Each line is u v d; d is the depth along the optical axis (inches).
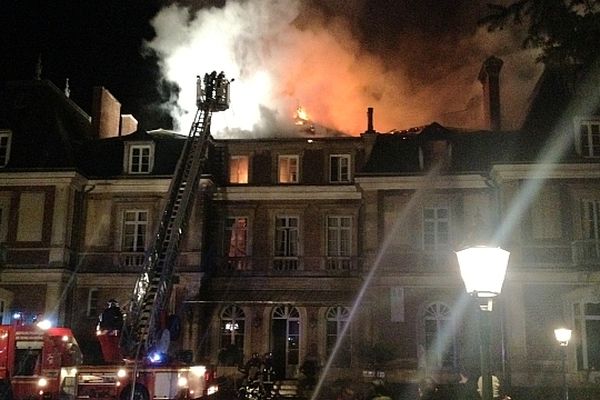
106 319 848.9
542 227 1146.7
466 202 1226.0
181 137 1397.6
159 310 923.4
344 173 1348.4
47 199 1259.8
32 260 1237.7
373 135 1318.9
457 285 1190.3
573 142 1176.2
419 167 1243.8
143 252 1283.2
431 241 1218.6
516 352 1104.2
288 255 1317.7
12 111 1364.4
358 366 1194.0
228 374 1226.0
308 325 1263.5
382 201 1240.8
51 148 1298.0
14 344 827.4
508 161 1159.6
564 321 1112.2
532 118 1244.5
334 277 1282.0
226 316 1288.1
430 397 578.9
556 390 1072.2
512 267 1130.7
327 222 1318.9
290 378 1248.2
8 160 1288.1
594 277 1106.7
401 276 1200.2
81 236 1302.9
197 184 1138.7
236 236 1336.1
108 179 1306.6
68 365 826.2
